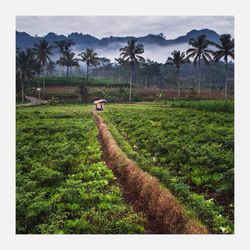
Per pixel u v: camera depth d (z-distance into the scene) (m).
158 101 66.88
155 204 12.44
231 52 52.25
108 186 14.68
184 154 17.67
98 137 27.41
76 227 11.05
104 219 11.39
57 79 77.56
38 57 62.09
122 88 79.44
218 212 11.98
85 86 77.56
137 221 11.52
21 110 47.38
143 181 13.97
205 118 32.78
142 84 99.38
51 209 11.85
